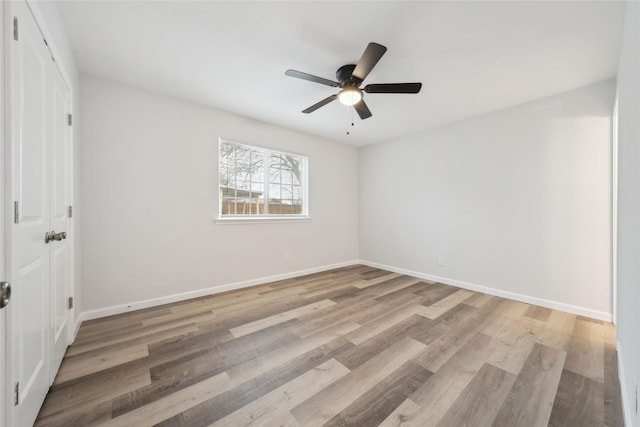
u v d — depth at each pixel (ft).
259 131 11.22
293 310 8.34
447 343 6.30
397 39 5.93
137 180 8.29
